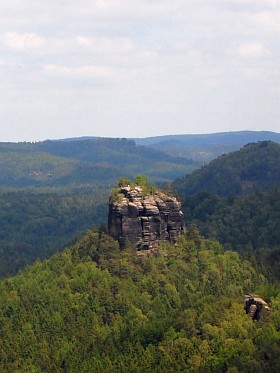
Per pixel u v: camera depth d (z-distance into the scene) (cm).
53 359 16662
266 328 15388
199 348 15175
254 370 13950
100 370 15288
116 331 17350
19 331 17950
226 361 14500
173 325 16762
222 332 15725
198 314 17038
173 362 14875
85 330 17650
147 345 16300
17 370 16388
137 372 14825
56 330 17888
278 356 14362
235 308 17025
